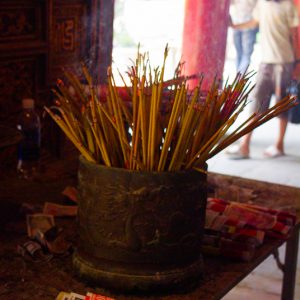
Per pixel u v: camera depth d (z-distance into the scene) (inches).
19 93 73.2
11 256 48.6
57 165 76.5
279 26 159.3
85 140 44.6
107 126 42.1
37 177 70.1
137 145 41.1
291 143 213.2
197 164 43.0
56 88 78.4
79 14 79.9
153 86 39.7
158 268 42.8
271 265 117.9
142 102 39.6
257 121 44.0
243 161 187.5
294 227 59.3
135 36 195.8
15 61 71.6
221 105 43.9
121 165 43.3
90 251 43.8
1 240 51.8
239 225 54.1
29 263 47.5
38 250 48.3
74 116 44.4
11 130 56.4
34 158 72.9
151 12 163.5
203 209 44.2
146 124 40.9
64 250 49.3
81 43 81.0
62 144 80.1
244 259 49.6
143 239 41.9
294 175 177.5
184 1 106.0
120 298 42.8
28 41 71.9
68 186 67.5
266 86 161.5
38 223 54.4
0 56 68.2
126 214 41.5
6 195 64.0
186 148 41.9
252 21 172.7
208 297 43.8
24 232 53.7
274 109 44.0
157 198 41.2
